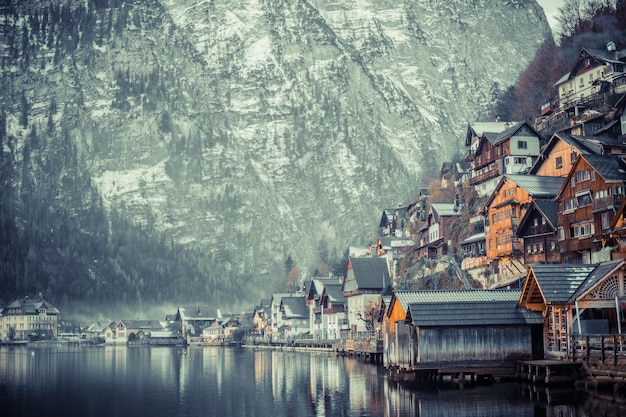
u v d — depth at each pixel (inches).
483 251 5083.7
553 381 2655.0
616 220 3267.7
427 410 2427.4
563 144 4734.3
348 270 6855.3
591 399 2433.6
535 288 2933.1
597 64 6353.3
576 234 3890.3
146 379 4033.0
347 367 4313.5
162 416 2620.6
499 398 2556.6
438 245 6107.3
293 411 2620.6
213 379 3902.6
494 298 3122.5
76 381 3986.2
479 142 6318.9
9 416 2687.0
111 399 3120.1
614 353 2458.2
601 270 2746.1
